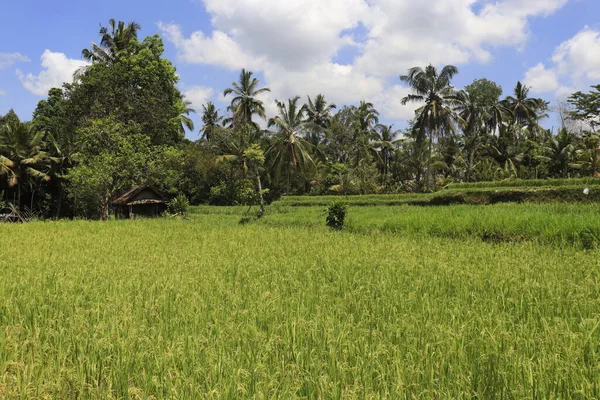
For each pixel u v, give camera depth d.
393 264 7.46
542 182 21.62
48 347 3.60
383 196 29.55
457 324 4.02
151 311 4.54
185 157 35.78
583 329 3.81
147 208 31.55
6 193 34.56
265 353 3.37
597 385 2.77
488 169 36.56
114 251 10.02
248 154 30.80
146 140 28.98
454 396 2.79
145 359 3.36
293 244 10.99
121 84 33.16
